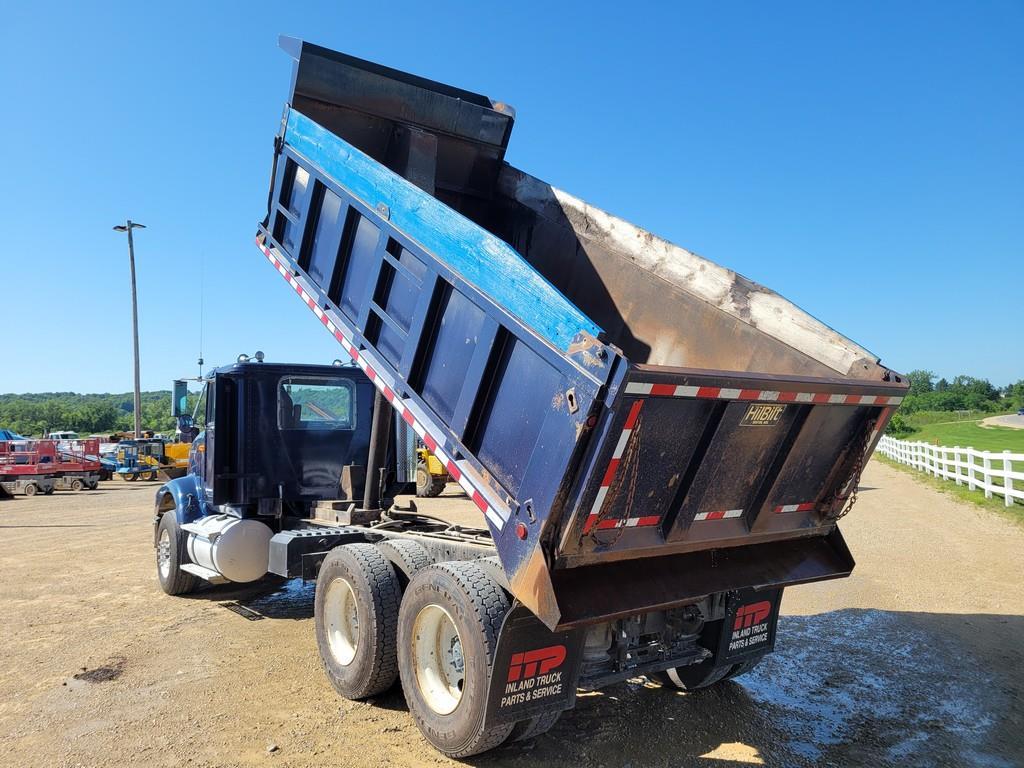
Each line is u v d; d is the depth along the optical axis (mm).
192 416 8539
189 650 6207
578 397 3324
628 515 3611
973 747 4297
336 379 7816
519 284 3811
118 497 24188
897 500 17141
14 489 25078
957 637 6461
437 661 4367
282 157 6297
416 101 6590
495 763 4098
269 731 4504
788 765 4086
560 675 3924
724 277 5020
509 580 3637
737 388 3492
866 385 3988
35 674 5629
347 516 6684
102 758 4137
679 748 4305
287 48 6207
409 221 4781
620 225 5832
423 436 4461
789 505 4355
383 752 4219
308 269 5945
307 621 7191
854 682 5430
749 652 4941
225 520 7422
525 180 6773
